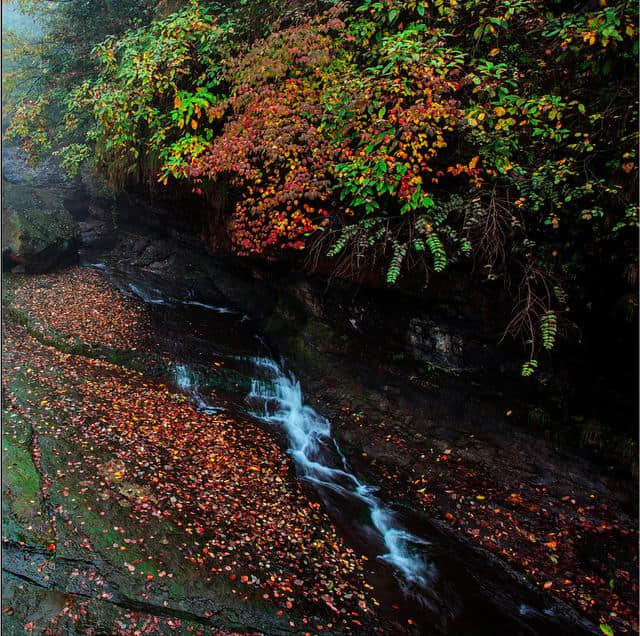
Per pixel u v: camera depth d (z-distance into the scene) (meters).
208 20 6.51
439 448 6.59
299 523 5.16
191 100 6.06
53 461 4.83
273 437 6.84
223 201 7.81
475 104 4.54
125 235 13.30
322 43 5.30
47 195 13.12
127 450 5.40
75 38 10.55
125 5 9.93
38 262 10.70
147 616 3.59
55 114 11.84
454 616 4.43
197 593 3.88
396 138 4.89
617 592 4.59
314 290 8.23
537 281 5.16
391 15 4.81
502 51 4.94
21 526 3.96
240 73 5.77
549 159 4.77
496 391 6.52
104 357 7.64
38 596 3.48
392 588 4.62
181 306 10.48
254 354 8.78
